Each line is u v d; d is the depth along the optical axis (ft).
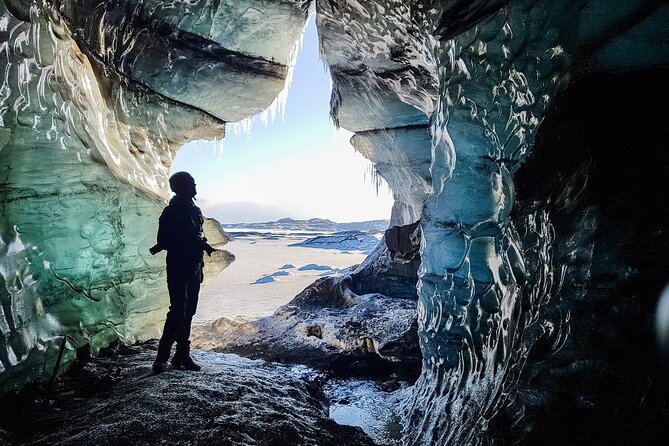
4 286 10.70
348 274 29.96
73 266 13.46
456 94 12.31
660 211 7.35
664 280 7.04
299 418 10.82
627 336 7.18
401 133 24.82
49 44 12.68
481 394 10.34
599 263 7.93
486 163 11.57
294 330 24.16
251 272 64.03
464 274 12.31
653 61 8.02
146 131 21.20
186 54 20.42
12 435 8.81
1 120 11.13
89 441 8.28
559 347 8.02
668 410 6.27
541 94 9.62
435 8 14.08
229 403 10.57
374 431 13.34
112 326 15.08
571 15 8.48
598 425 6.91
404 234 27.66
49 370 11.84
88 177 14.07
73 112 13.79
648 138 7.81
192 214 12.68
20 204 11.82
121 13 17.69
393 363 19.42
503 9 10.19
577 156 8.65
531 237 9.65
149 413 9.53
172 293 12.46
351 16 19.03
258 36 21.47
